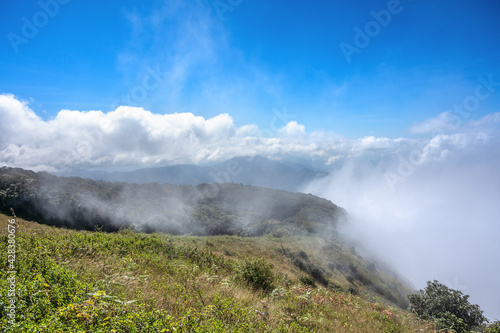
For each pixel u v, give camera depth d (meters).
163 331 4.50
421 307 15.71
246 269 12.34
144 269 10.17
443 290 15.55
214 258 15.65
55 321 4.17
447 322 13.12
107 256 11.12
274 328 6.30
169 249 15.62
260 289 10.88
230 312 6.43
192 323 5.20
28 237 11.51
